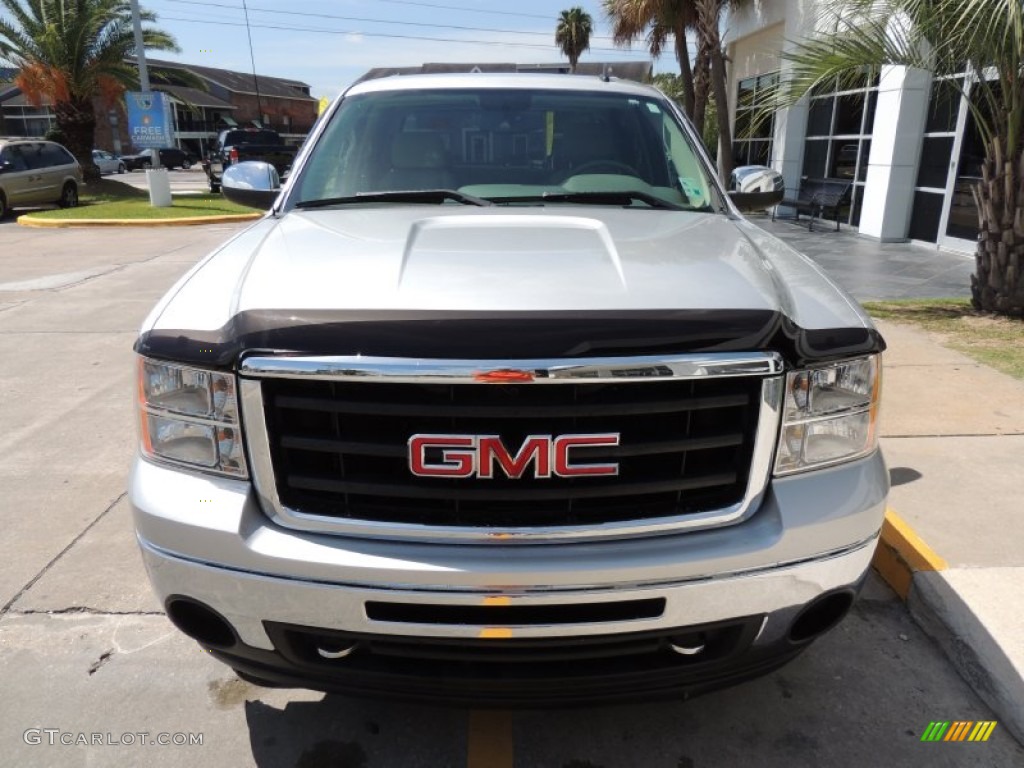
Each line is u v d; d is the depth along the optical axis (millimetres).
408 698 1979
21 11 21609
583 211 2859
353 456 1861
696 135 3502
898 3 6395
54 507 3816
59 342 6801
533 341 1760
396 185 3195
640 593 1839
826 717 2496
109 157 41875
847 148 13797
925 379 5375
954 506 3605
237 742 2395
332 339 1786
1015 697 2459
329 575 1834
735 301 1931
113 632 2895
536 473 1813
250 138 26062
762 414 1887
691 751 2361
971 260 10336
